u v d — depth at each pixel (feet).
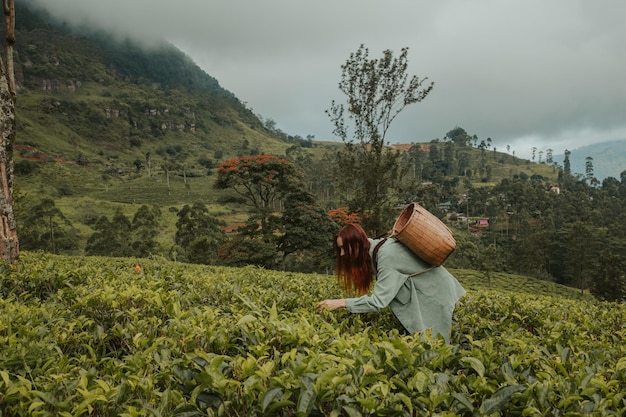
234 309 9.80
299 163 376.07
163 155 517.14
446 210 360.48
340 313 11.34
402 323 10.17
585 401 5.81
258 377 5.57
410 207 10.62
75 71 604.90
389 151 56.95
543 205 307.99
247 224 87.25
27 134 423.64
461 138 632.38
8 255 19.65
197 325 8.23
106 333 8.72
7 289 12.97
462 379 6.36
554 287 159.74
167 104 594.65
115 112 536.83
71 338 8.13
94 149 467.52
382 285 10.00
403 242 10.10
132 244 151.12
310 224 87.76
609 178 440.04
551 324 11.42
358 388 5.58
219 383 5.37
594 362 7.90
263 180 84.02
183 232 162.50
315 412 5.26
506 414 5.73
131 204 291.17
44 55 581.12
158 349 7.18
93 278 13.91
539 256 196.24
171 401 5.64
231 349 7.69
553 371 6.88
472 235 279.69
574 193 349.41
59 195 302.45
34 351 6.97
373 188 56.85
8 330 7.69
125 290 10.19
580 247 189.57
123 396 5.75
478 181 488.85
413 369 6.26
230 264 84.07
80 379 5.77
